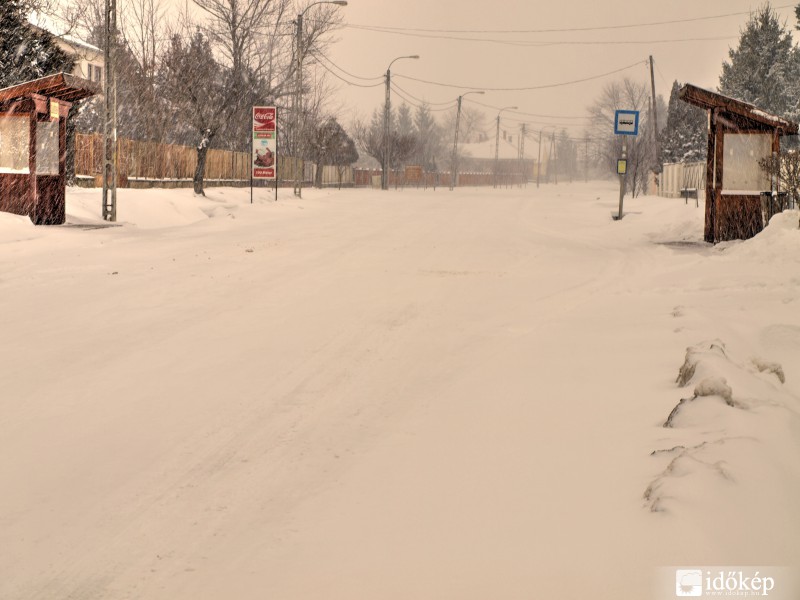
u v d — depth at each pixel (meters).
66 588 4.35
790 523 4.37
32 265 17.44
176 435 6.91
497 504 5.12
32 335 10.79
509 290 15.16
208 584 4.33
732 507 4.49
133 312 12.51
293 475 5.97
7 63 31.67
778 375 7.65
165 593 4.26
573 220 35.50
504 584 4.07
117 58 43.88
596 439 6.28
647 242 24.70
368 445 6.61
